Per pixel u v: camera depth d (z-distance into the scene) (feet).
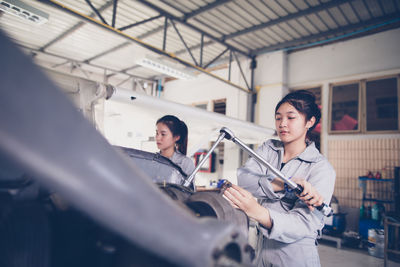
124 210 0.92
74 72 22.40
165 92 24.47
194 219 1.08
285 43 16.33
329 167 3.22
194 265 0.96
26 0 12.72
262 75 17.80
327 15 13.05
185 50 18.62
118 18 14.79
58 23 15.43
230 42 16.67
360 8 12.24
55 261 1.16
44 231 1.12
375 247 10.93
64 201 1.26
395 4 11.76
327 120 15.12
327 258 10.64
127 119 4.30
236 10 13.23
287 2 12.26
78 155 0.83
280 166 3.53
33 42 18.20
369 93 13.94
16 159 0.77
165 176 2.32
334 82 15.14
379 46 13.83
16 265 1.06
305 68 16.42
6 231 1.07
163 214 0.97
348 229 13.56
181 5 13.05
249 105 18.07
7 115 0.70
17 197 1.21
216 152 19.08
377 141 13.30
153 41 17.39
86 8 13.79
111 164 0.91
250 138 10.56
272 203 3.35
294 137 3.35
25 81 0.72
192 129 7.87
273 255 3.20
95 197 0.89
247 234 1.86
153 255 1.09
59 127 0.79
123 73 23.11
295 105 3.28
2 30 0.69
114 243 1.13
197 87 21.88
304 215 2.74
